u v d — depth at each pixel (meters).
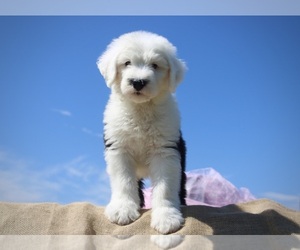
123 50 0.82
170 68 0.83
